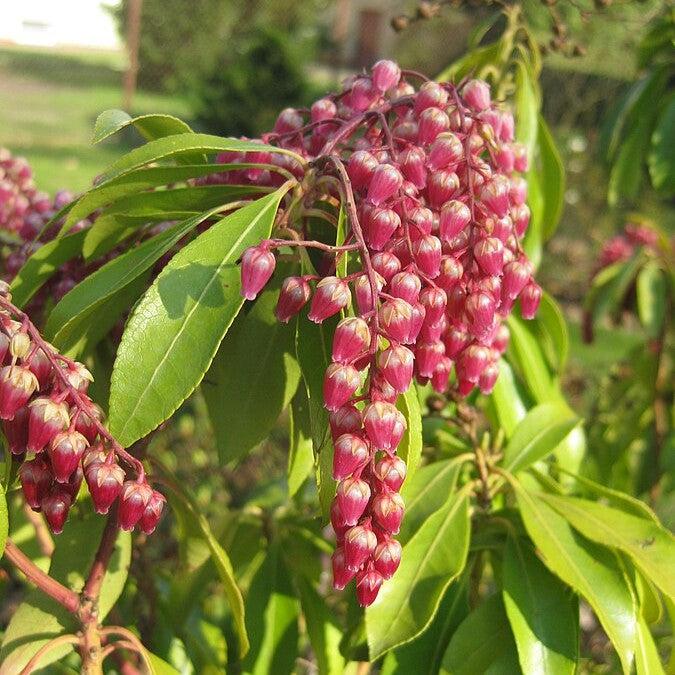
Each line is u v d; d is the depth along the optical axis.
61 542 0.28
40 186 2.12
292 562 0.36
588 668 0.47
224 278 0.23
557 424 0.33
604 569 0.28
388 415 0.21
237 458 0.28
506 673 0.28
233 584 0.27
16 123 2.78
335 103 0.28
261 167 0.25
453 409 0.37
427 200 0.24
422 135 0.24
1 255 0.33
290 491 0.29
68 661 0.37
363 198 0.24
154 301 0.22
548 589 0.29
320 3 3.77
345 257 0.22
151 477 0.28
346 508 0.21
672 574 0.27
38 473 0.22
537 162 0.40
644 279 0.52
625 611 0.27
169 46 3.18
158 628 0.34
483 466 0.32
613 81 1.37
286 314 0.23
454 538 0.28
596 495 0.37
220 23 3.20
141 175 0.25
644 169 0.55
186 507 0.29
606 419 0.55
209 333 0.22
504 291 0.25
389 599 0.27
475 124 0.25
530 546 0.30
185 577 0.36
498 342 0.27
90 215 0.29
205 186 0.26
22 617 0.27
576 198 1.38
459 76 0.39
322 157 0.24
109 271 0.24
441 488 0.30
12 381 0.21
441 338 0.24
